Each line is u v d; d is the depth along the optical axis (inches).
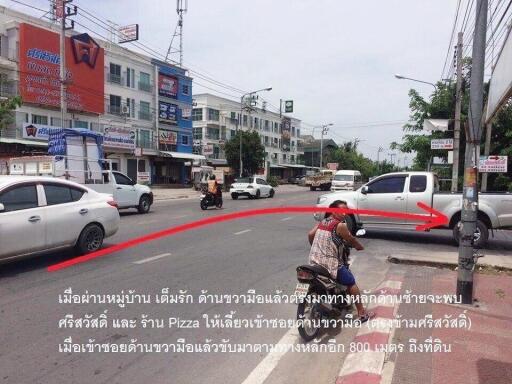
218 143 2491.4
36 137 1237.7
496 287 260.1
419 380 144.8
